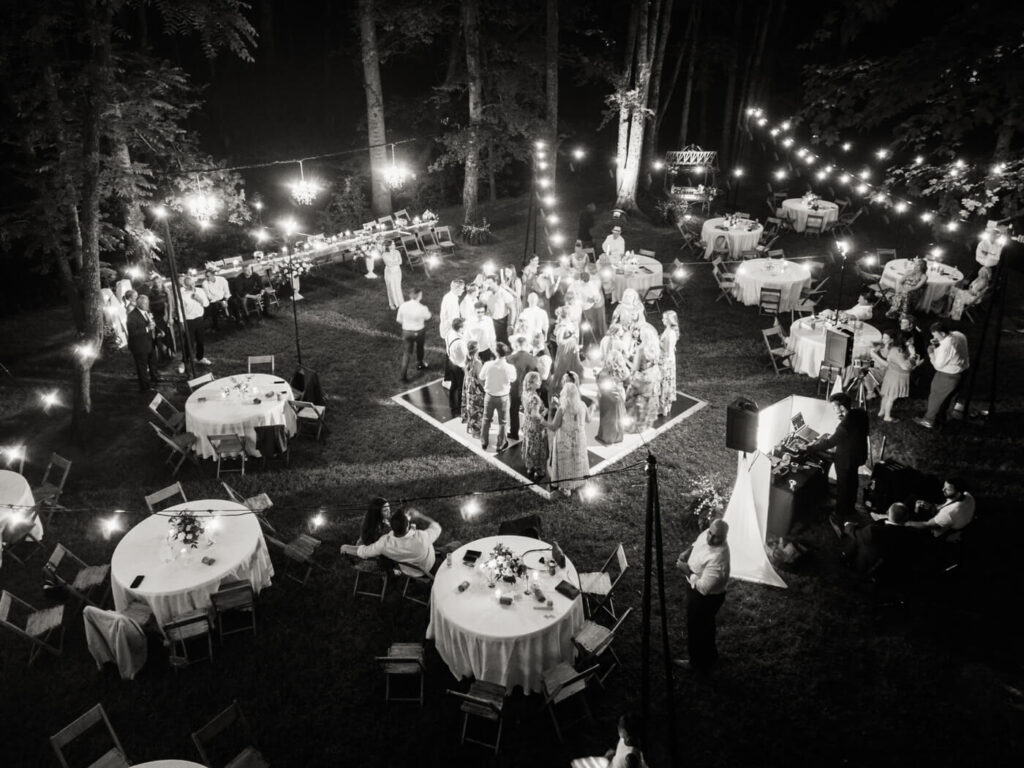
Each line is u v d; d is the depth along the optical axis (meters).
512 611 8.00
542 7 22.44
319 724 7.76
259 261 17.92
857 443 10.06
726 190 26.30
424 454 12.23
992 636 8.66
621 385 12.41
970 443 12.12
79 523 10.83
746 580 9.54
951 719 7.70
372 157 22.17
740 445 8.97
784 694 8.02
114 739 7.18
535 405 11.11
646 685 5.99
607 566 9.71
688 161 25.12
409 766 7.32
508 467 11.85
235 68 30.05
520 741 7.54
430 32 21.42
